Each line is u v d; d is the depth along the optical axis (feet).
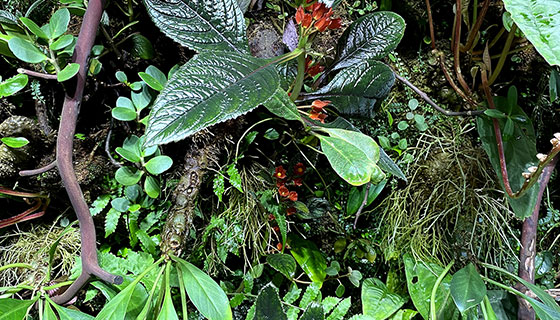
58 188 3.61
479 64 3.84
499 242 3.83
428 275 3.58
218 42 2.91
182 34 2.84
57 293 3.23
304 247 3.91
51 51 2.83
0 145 3.37
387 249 3.91
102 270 2.68
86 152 3.62
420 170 3.91
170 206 3.53
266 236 3.68
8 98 3.55
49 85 3.51
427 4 3.83
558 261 4.21
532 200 3.53
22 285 2.88
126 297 2.52
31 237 3.66
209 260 3.57
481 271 3.85
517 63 4.10
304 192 3.96
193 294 2.60
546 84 4.06
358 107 3.39
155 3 2.76
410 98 4.02
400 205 3.89
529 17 1.99
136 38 3.47
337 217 4.04
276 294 2.88
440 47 4.12
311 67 3.43
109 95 3.65
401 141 3.90
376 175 2.70
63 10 2.93
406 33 4.14
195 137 3.28
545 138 4.23
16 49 2.69
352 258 4.07
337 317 3.60
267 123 3.53
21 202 3.68
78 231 3.67
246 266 3.79
